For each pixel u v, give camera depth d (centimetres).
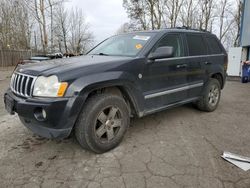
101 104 292
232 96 708
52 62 323
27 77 284
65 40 3597
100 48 432
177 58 393
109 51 401
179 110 511
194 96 451
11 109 294
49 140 353
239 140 351
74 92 264
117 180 250
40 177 257
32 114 263
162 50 340
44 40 2433
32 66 310
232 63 1327
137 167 274
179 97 410
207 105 484
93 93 303
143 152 312
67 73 268
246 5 1249
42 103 256
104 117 301
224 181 246
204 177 253
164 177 254
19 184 245
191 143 340
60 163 286
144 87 341
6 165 282
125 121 325
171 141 347
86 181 249
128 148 323
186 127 406
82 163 286
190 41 436
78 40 3962
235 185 239
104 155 305
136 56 338
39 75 272
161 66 362
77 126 286
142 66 333
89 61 312
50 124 259
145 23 2955
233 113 495
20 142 347
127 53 361
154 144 336
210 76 479
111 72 296
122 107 317
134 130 391
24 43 3059
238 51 1294
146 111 353
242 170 267
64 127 265
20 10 2959
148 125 415
